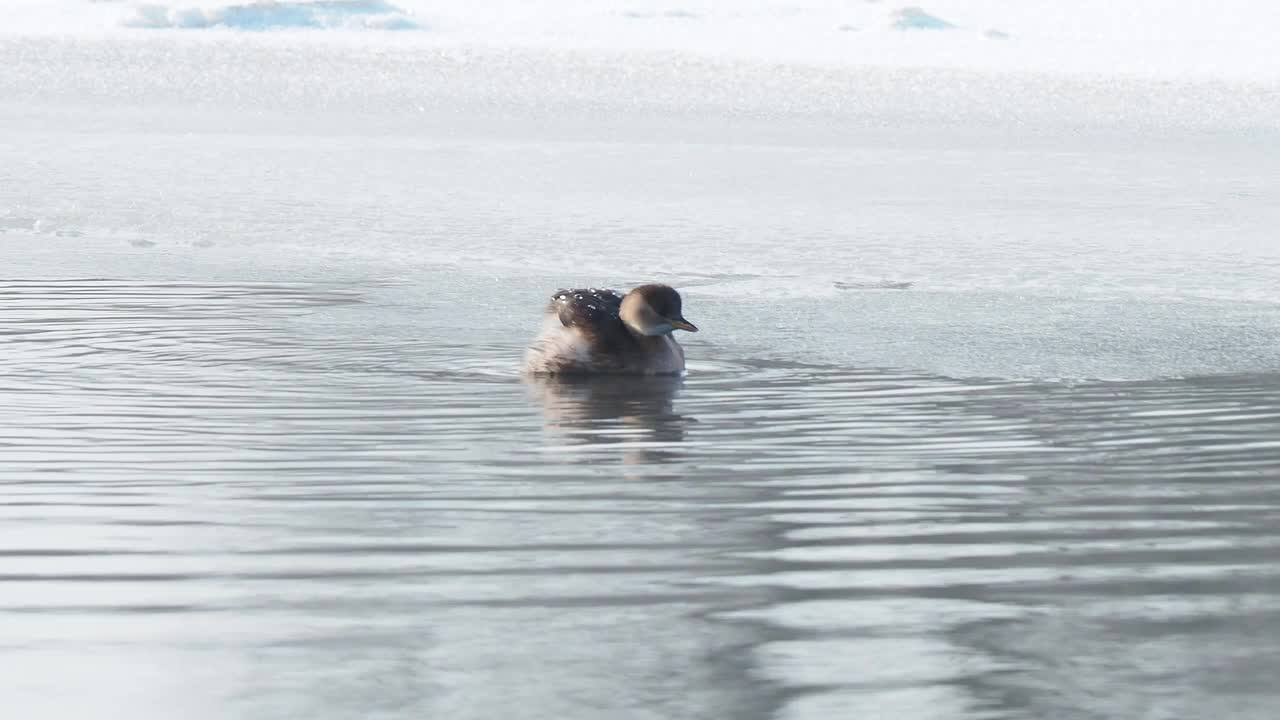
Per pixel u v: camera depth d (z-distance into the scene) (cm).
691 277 5478
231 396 3381
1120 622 1958
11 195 7225
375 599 2036
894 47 14625
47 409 3219
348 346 4047
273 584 2097
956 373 3775
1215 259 5891
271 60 13500
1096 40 14875
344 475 2697
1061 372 3784
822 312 4734
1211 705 1698
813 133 10350
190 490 2583
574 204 7269
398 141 9581
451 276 5400
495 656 1833
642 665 1808
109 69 12850
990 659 1827
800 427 3131
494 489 2609
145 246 6009
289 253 5897
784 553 2252
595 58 13825
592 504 2516
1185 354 4034
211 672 1783
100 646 1867
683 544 2288
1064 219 6925
